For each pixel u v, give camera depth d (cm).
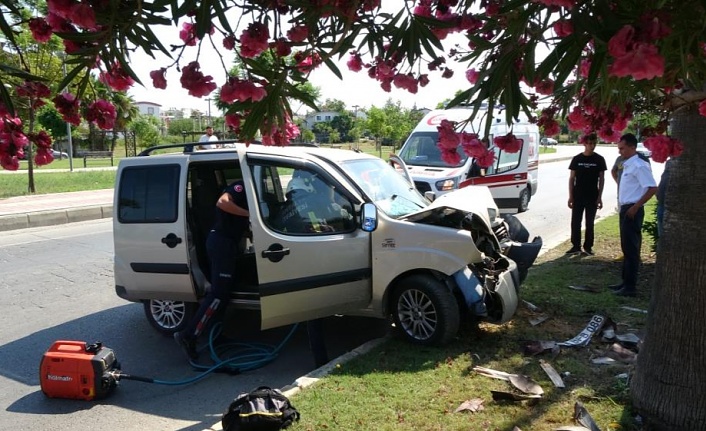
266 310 475
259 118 198
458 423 358
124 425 398
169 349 547
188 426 396
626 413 360
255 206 480
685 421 330
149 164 550
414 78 226
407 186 616
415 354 478
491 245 529
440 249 489
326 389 411
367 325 595
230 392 452
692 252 325
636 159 623
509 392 390
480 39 196
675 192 334
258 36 188
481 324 543
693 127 321
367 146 4994
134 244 552
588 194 852
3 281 774
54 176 2291
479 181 1166
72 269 838
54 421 405
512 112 180
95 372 434
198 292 537
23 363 512
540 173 2623
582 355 462
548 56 172
